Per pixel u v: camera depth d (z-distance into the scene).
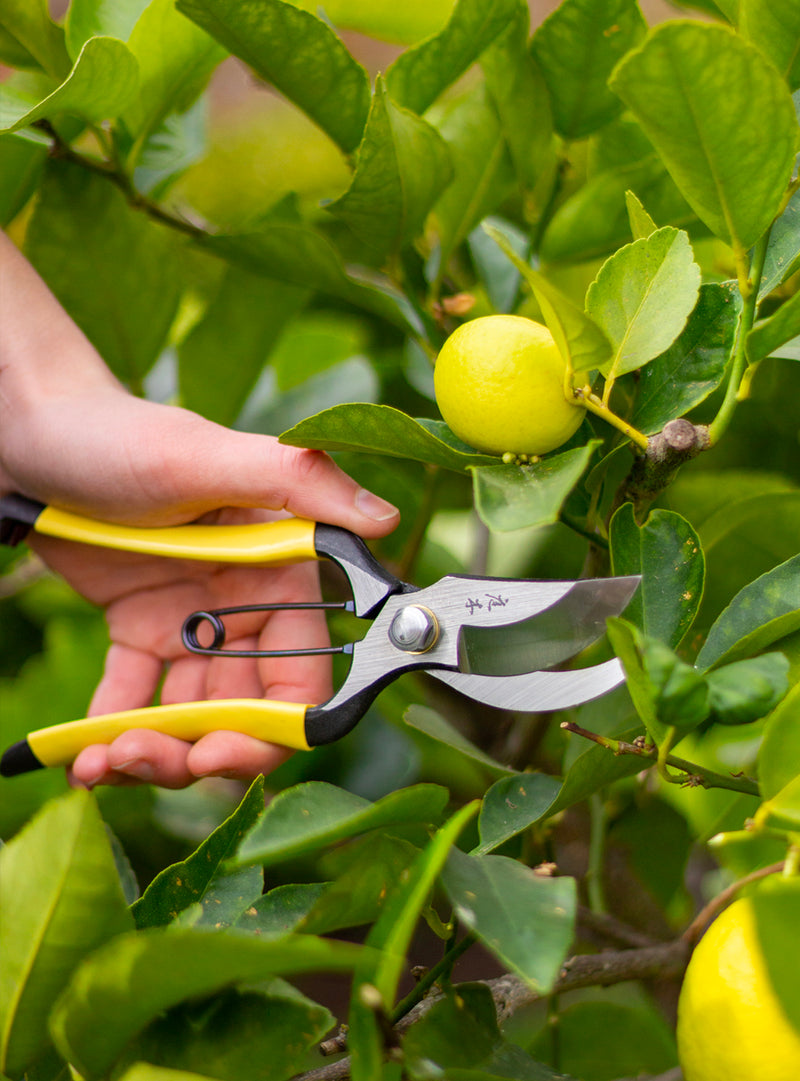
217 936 0.39
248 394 1.10
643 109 0.50
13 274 0.95
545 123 0.89
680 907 0.99
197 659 1.00
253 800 0.57
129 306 1.04
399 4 0.96
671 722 0.47
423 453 0.61
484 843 0.58
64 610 1.25
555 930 0.45
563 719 0.97
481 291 1.07
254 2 0.72
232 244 0.89
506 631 0.69
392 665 0.71
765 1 0.56
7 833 1.06
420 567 1.16
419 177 0.78
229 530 0.81
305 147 1.30
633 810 0.96
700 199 0.54
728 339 0.62
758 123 0.50
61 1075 0.51
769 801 0.48
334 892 0.49
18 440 0.91
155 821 1.10
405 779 1.08
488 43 0.79
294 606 0.78
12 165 0.97
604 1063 0.88
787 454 1.02
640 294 0.57
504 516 0.50
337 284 0.90
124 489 0.85
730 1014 0.47
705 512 0.92
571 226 0.90
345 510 0.75
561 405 0.57
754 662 0.48
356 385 1.14
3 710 1.10
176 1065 0.50
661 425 0.62
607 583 0.61
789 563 0.62
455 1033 0.53
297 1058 0.50
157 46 0.85
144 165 0.96
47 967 0.46
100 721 0.81
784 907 0.46
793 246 0.62
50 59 0.92
